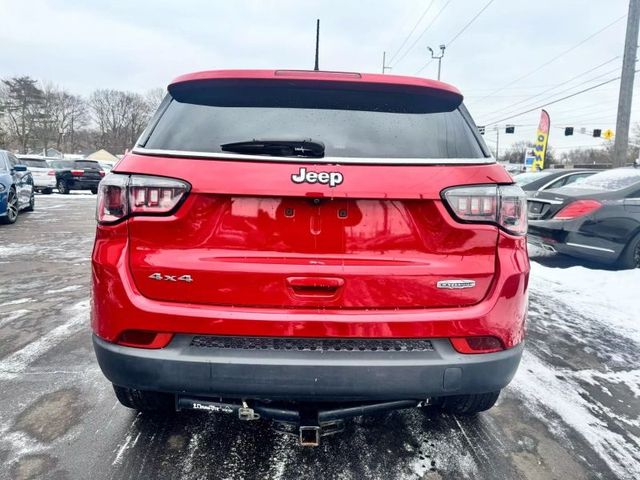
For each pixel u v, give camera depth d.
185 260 1.76
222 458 2.13
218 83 2.00
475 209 1.82
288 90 2.02
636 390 2.87
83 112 96.12
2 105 73.44
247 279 1.75
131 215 1.78
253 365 1.72
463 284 1.81
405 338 1.77
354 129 1.91
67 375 2.92
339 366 1.72
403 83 2.01
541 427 2.44
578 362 3.28
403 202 1.79
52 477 1.97
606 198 5.84
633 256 5.80
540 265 6.50
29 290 4.91
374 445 2.25
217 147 1.83
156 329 1.75
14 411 2.48
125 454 2.14
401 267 1.79
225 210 1.77
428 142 1.91
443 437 2.33
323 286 1.77
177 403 1.99
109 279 1.78
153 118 2.01
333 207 1.78
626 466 2.13
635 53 14.12
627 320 4.21
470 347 1.82
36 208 14.44
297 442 2.26
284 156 1.77
